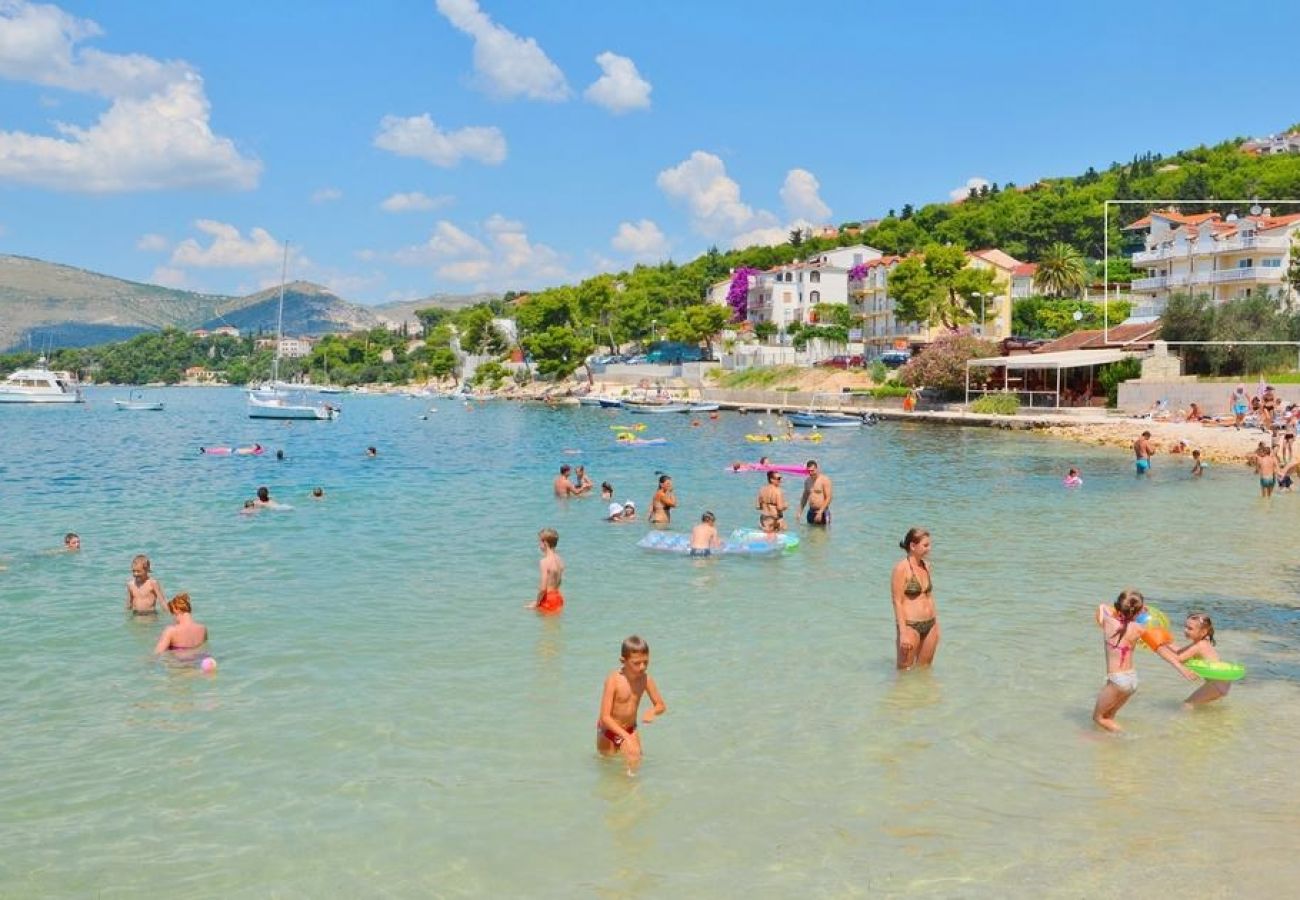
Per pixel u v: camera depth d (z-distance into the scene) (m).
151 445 62.41
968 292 110.94
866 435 65.25
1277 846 8.92
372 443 63.81
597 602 18.19
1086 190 187.00
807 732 11.67
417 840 9.11
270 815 9.62
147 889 8.30
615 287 175.25
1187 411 62.25
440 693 13.14
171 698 12.98
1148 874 8.45
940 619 16.81
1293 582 19.69
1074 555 22.58
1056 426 64.44
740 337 149.00
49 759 10.98
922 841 9.04
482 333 182.88
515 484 38.69
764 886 8.27
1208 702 12.62
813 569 21.11
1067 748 11.19
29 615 17.33
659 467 45.47
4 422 92.69
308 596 18.77
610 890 8.23
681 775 10.48
